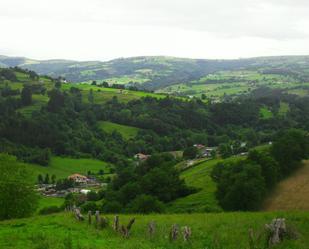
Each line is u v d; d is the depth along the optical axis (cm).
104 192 12525
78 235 3303
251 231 2858
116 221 3409
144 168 11850
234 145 18362
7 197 5806
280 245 2744
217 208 7894
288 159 9131
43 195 15275
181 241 3030
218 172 10000
